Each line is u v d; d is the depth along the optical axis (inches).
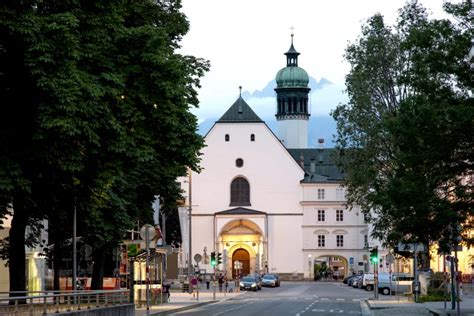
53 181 1311.5
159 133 1418.6
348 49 2785.4
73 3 1262.3
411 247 2363.4
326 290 4069.9
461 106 1359.5
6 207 1354.6
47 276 2539.4
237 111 5733.3
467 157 1424.7
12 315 1112.8
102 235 1836.9
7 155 1213.7
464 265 3430.1
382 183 1797.5
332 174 6515.8
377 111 2711.6
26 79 1219.2
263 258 5629.9
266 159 5698.8
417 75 1459.2
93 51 1272.1
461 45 1408.7
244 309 2228.1
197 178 5669.3
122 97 1353.3
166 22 1717.5
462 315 1561.3
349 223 5782.5
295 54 7027.6
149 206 2031.3
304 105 6958.7
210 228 5639.8
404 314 1841.8
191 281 3304.6
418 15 2721.5
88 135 1220.5
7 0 1185.4
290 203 5713.6
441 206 1430.9
